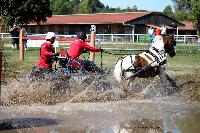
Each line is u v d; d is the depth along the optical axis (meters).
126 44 39.41
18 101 13.41
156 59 14.84
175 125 10.64
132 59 14.77
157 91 15.65
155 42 15.08
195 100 14.28
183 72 20.02
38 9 60.00
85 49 15.08
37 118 11.33
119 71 14.84
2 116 11.55
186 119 11.32
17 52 31.77
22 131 9.97
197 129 10.22
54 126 10.48
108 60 26.03
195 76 18.19
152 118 11.45
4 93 13.63
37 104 13.39
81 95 14.14
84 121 11.02
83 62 15.08
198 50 33.97
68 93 14.35
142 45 38.66
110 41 43.84
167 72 19.95
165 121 11.08
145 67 14.73
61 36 38.31
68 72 14.57
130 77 14.75
